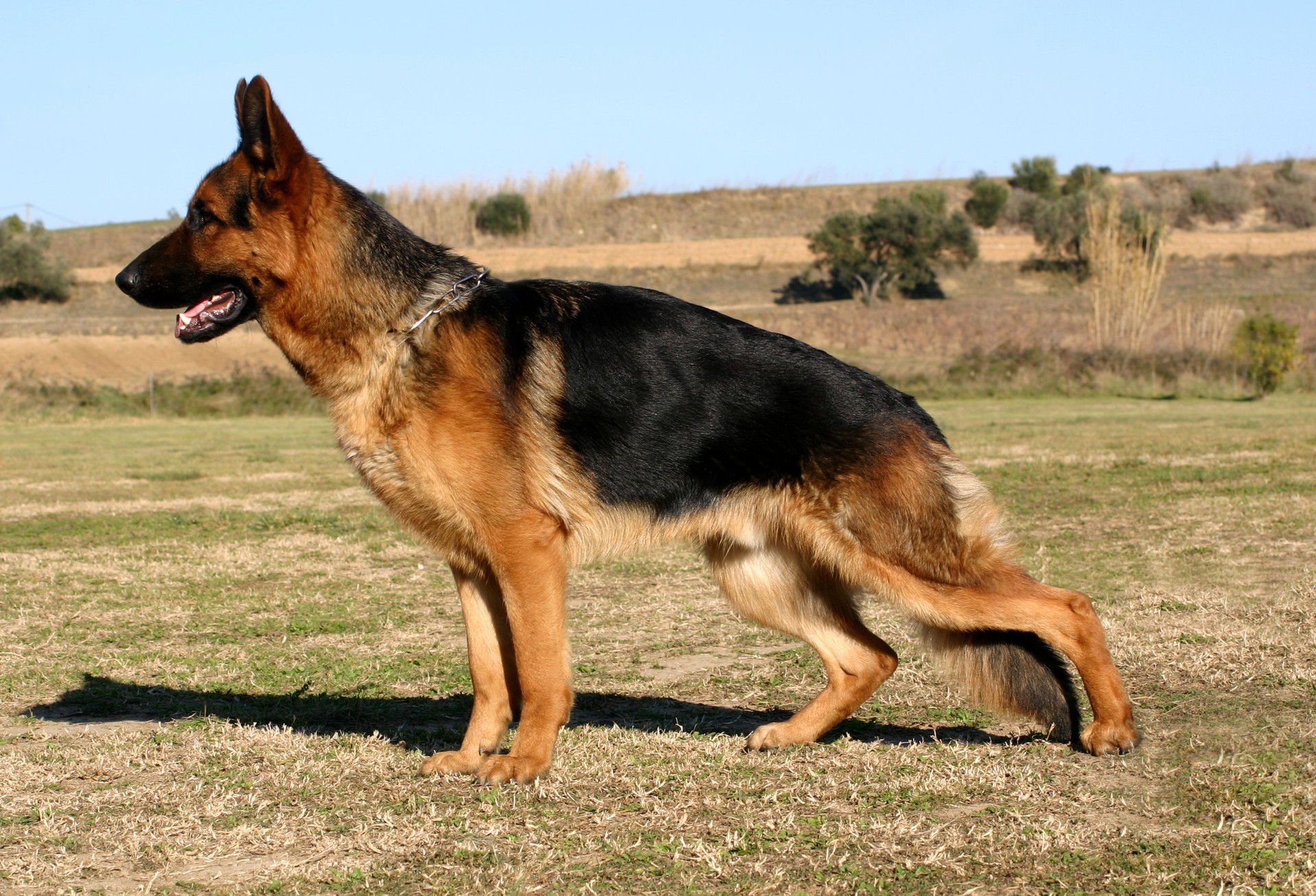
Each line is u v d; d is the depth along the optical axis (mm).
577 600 7855
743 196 80250
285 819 3900
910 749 4621
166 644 6758
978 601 4422
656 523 4492
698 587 8242
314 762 4527
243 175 4430
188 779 4344
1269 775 4051
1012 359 30719
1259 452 15422
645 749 4660
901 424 4461
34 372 30781
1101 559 8547
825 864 3479
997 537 4480
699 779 4270
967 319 42281
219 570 9031
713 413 4410
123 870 3521
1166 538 9367
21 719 5273
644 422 4391
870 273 56438
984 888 3293
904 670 5898
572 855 3590
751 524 4562
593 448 4371
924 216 56000
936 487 4406
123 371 31641
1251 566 8148
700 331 4516
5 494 13750
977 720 5102
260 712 5410
